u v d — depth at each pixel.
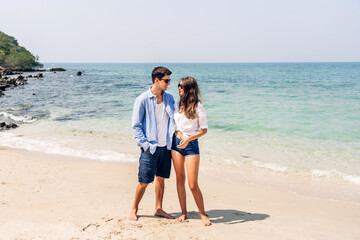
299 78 52.25
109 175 5.38
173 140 3.36
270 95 21.66
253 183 5.24
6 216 3.34
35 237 2.83
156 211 3.57
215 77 56.53
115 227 3.10
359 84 35.22
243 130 9.84
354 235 3.26
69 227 3.07
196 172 3.29
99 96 20.48
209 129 10.01
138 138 3.17
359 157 6.91
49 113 13.18
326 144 8.09
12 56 76.62
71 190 4.46
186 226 3.27
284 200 4.46
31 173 5.24
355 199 4.54
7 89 25.86
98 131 9.52
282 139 8.66
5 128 9.85
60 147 7.59
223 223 3.44
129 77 52.34
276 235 3.16
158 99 3.25
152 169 3.29
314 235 3.22
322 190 4.93
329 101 17.94
